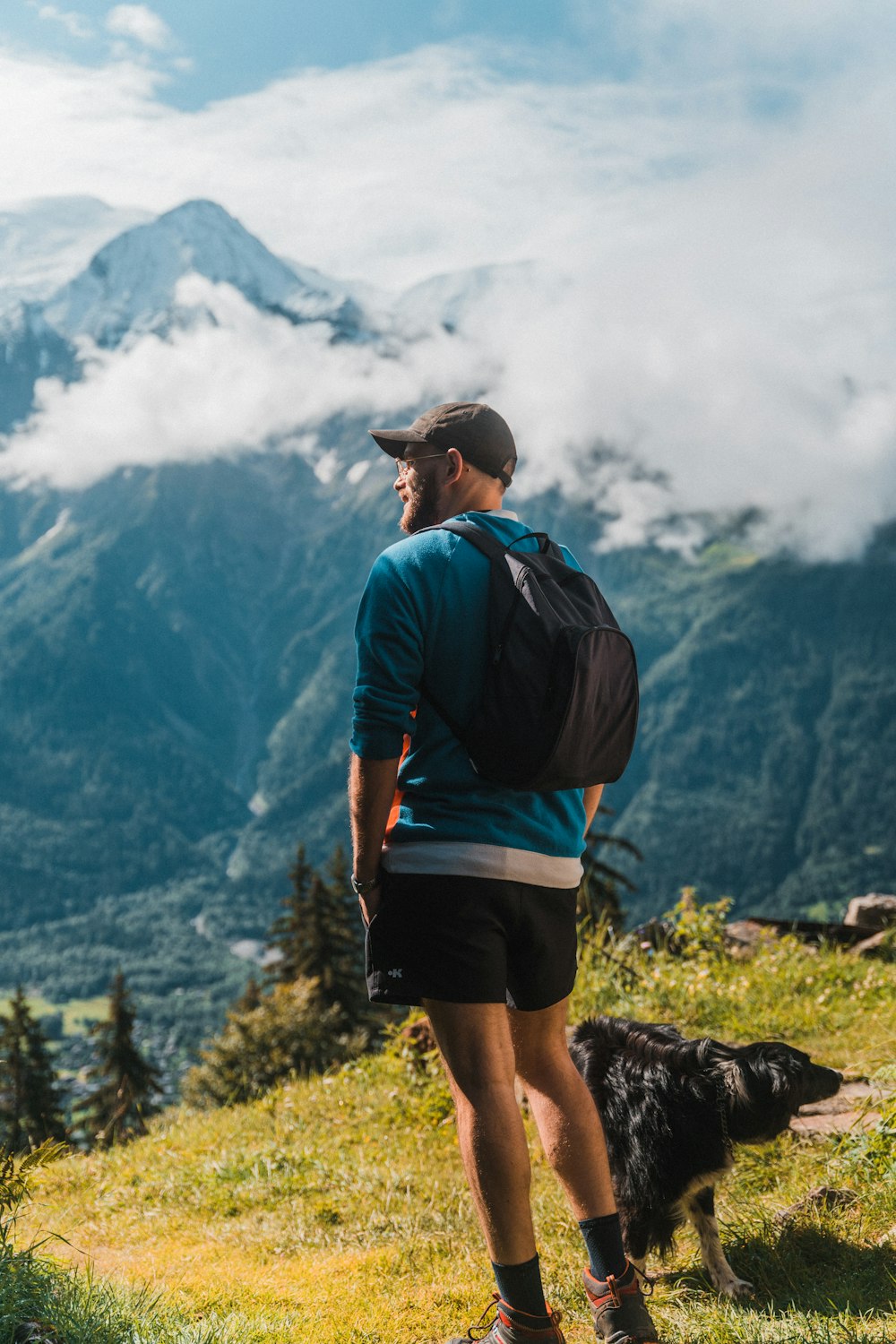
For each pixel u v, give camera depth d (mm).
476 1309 3299
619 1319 2494
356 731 2424
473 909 2371
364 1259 4031
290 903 39906
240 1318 3008
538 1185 4531
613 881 19219
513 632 2408
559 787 2418
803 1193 3936
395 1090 6555
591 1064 3777
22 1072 30078
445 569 2469
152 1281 3908
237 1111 7391
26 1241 4711
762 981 7566
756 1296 3250
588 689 2365
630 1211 3547
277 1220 4836
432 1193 4832
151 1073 36375
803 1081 3406
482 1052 2377
